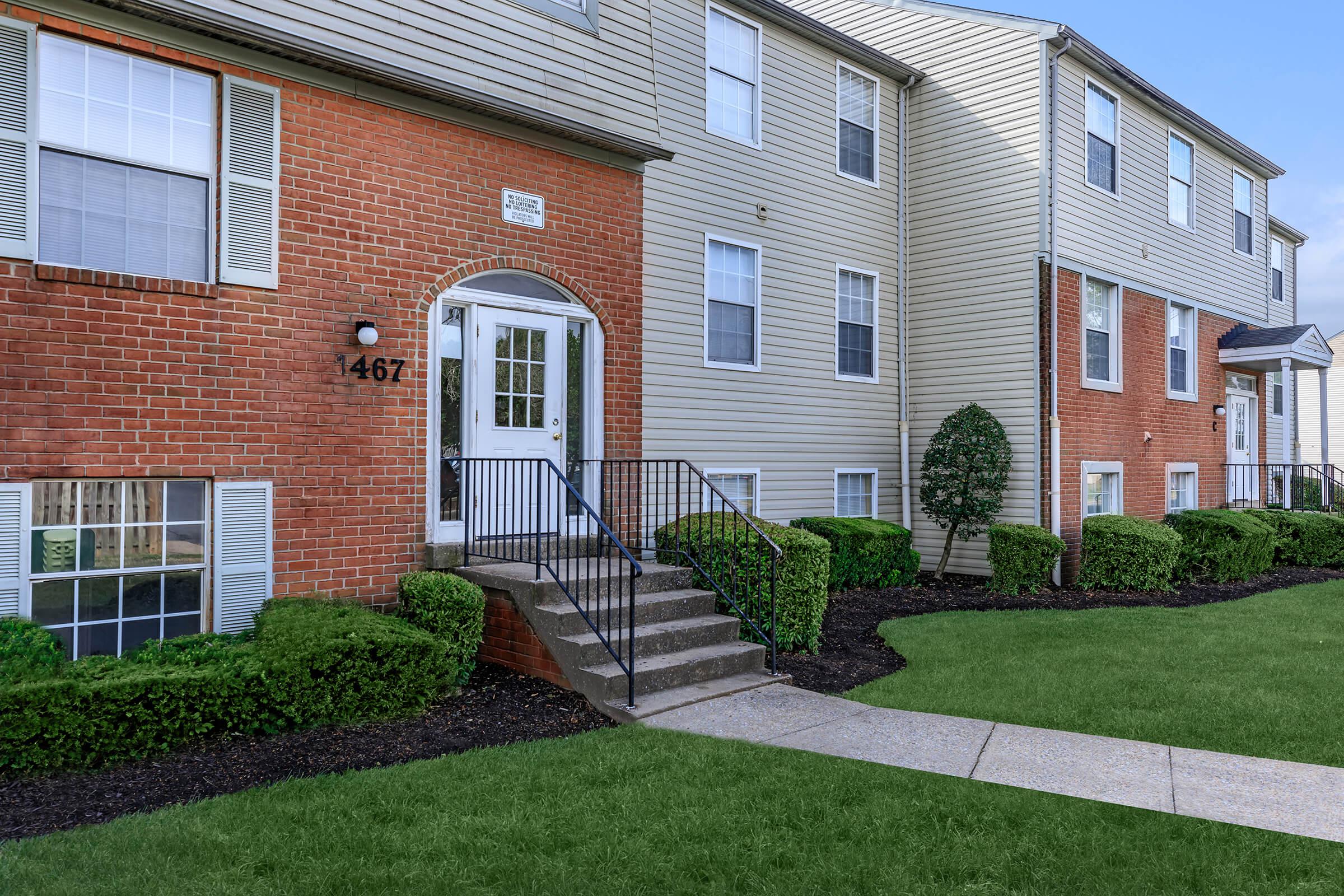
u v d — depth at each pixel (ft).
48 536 17.97
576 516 27.14
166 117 19.57
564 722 18.58
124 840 12.13
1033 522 37.88
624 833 12.64
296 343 20.89
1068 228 39.50
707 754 16.06
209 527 19.81
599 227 27.53
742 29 35.45
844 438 39.22
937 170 41.65
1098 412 41.60
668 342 31.68
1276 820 13.19
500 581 22.30
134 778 14.76
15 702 14.42
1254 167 56.59
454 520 24.23
